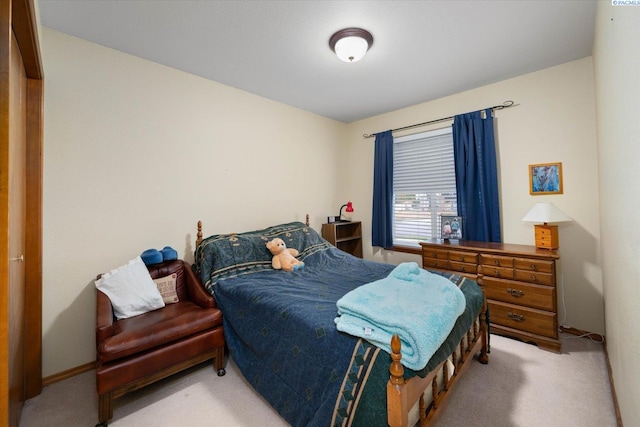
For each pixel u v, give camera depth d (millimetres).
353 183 4406
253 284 2182
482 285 2150
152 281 2207
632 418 1230
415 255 3701
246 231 3191
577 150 2555
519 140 2861
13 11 1295
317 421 1306
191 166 2746
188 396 1823
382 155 3873
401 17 1909
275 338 1693
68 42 2078
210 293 2312
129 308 2000
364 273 2504
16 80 1507
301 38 2150
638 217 1033
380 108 3777
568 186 2604
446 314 1404
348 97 3379
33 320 1862
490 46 2285
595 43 2057
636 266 1091
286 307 1721
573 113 2564
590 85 2477
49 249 2008
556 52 2393
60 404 1777
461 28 2035
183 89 2684
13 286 1479
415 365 1173
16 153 1553
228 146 3027
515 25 2012
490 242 2961
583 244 2545
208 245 2549
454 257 2814
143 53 2354
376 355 1239
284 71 2697
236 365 2113
